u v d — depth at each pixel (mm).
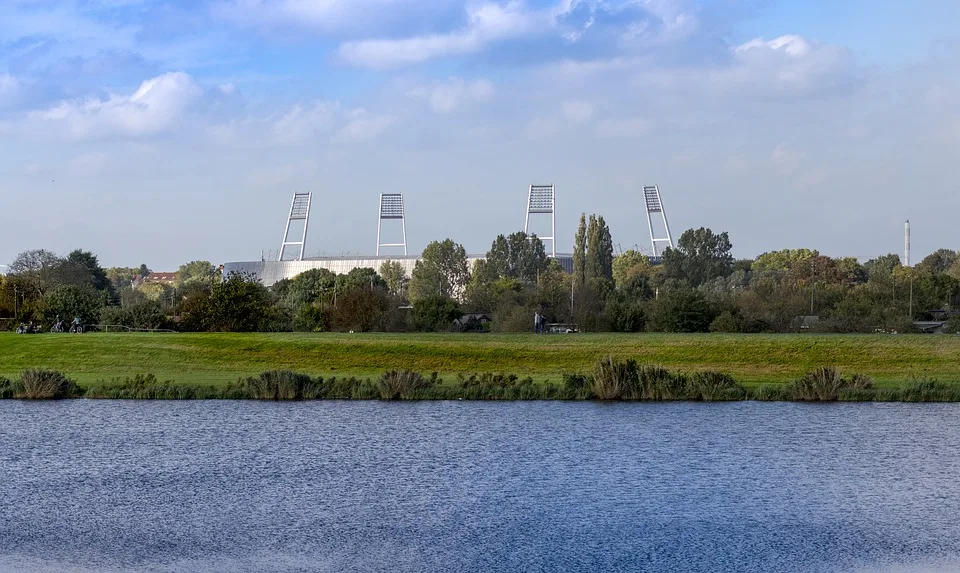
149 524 39938
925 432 58938
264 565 35000
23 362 94000
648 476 48094
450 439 57344
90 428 61281
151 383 78375
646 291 177875
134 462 51344
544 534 38562
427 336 108562
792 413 66625
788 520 40500
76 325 122438
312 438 57812
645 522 40250
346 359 96125
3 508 42312
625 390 74250
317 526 39719
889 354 94438
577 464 50656
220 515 41312
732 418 64312
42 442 56688
